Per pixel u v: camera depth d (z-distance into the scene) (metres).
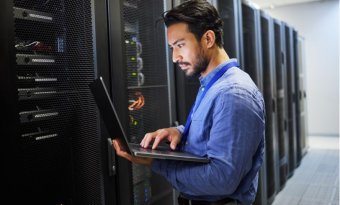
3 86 1.11
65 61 1.31
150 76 1.83
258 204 3.21
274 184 3.72
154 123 1.84
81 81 1.37
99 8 1.45
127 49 1.66
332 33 7.78
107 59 1.49
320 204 3.66
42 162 1.21
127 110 1.59
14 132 1.11
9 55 1.10
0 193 1.12
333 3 7.71
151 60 1.84
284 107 4.35
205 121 1.13
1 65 1.11
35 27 1.21
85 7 1.40
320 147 6.69
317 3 7.84
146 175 1.81
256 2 7.74
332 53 7.81
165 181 1.97
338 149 6.44
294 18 8.10
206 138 1.14
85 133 1.38
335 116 7.90
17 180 1.11
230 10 2.70
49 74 1.25
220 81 1.13
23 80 1.16
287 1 7.72
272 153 3.69
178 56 1.14
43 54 1.23
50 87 1.25
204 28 1.10
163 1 1.92
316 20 7.90
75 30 1.35
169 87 1.95
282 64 4.40
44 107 1.23
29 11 1.18
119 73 1.55
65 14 1.31
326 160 5.61
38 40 1.22
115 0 1.53
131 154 1.01
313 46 7.97
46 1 1.24
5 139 1.12
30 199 1.17
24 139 1.16
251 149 1.05
